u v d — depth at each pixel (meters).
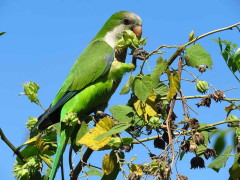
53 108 4.82
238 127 3.73
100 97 5.12
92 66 5.05
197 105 3.80
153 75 3.52
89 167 4.05
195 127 3.42
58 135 4.31
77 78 5.03
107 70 5.06
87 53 5.29
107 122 3.42
